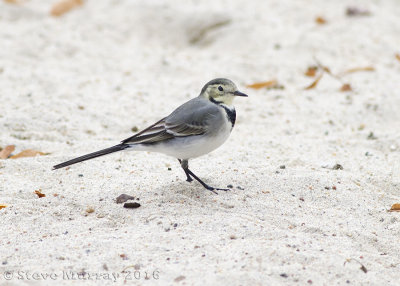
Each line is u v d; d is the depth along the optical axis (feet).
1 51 61.05
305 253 26.94
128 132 46.29
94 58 61.98
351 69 58.39
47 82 54.24
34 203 32.73
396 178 37.42
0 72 55.88
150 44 68.03
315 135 46.21
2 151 40.55
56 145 42.50
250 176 36.27
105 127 46.70
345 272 25.76
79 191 34.65
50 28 68.80
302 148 43.09
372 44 63.98
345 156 41.65
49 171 37.60
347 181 36.24
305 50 63.36
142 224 30.27
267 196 33.78
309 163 39.78
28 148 41.91
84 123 46.75
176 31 70.38
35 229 29.84
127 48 65.72
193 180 35.78
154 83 56.13
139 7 74.74
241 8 74.08
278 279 24.99
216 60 62.54
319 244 28.37
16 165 38.32
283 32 67.36
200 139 33.04
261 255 26.55
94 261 26.45
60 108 48.34
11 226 30.04
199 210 31.78
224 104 34.27
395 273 26.50
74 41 65.62
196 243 27.86
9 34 65.98
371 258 27.55
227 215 31.12
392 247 29.09
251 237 28.68
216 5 74.95
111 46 65.82
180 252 27.12
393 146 43.62
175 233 28.89
